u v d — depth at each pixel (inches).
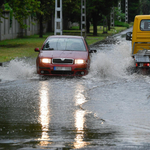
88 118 692.7
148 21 1470.2
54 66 1269.7
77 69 1270.9
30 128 612.7
